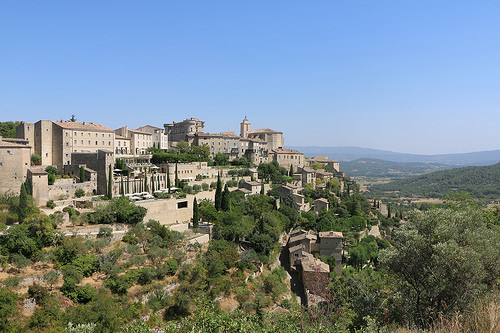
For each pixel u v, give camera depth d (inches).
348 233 4709.6
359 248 4097.0
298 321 1230.3
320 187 6963.6
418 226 1380.4
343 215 5413.4
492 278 1234.6
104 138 4766.2
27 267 2236.7
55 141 4220.0
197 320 1230.9
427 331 1059.3
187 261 2883.9
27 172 3230.8
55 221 2753.4
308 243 3971.5
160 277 2566.4
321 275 2970.0
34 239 2372.0
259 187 5457.7
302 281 3481.8
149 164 5007.4
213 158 6712.6
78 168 3826.3
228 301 2689.5
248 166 6648.6
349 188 7785.4
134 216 3206.2
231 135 7760.8
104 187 3750.0
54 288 2127.2
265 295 2950.3
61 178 3718.0
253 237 3597.4
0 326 1669.5
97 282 2292.1
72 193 3563.0
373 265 4261.8
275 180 6230.3
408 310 1275.8
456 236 1263.5
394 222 6604.3
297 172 7519.7
